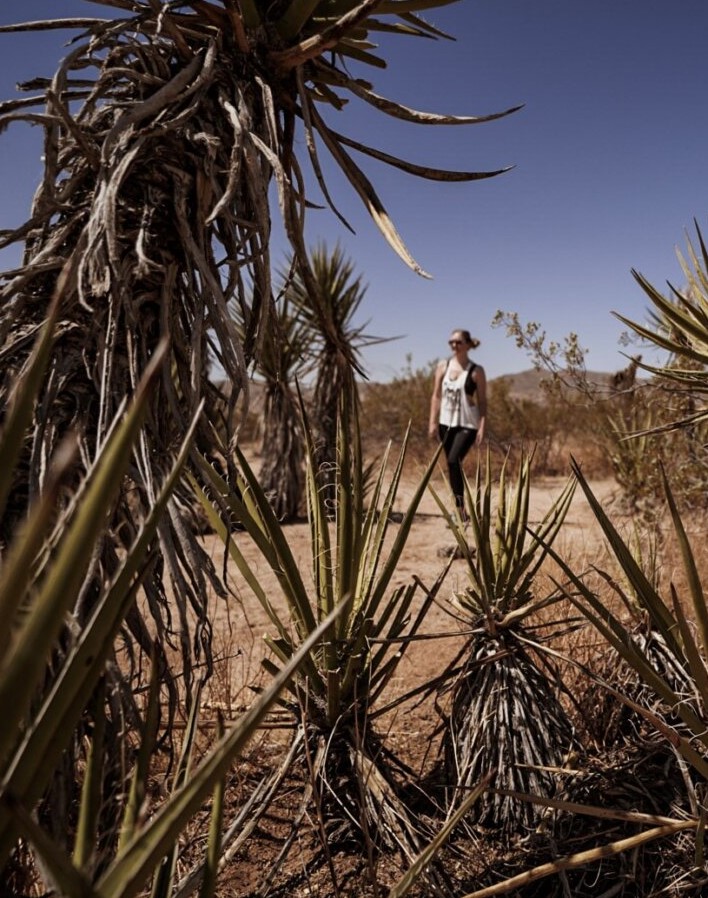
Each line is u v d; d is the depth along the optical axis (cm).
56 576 49
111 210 112
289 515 674
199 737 204
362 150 166
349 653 166
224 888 157
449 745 192
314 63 160
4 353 118
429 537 565
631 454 580
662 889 145
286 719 180
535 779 177
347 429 168
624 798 167
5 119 121
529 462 201
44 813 102
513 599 196
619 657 204
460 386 541
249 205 144
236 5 140
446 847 167
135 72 133
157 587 124
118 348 123
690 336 301
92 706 108
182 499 130
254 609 365
